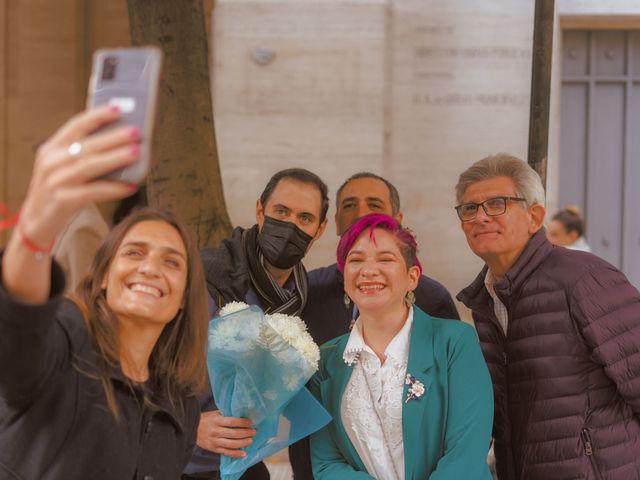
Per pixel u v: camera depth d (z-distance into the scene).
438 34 6.95
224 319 2.85
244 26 7.00
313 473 3.02
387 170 7.01
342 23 6.98
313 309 3.64
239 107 7.03
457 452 2.81
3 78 7.96
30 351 1.80
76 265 3.63
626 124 8.02
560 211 7.32
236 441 2.92
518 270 3.14
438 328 3.02
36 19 7.92
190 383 2.38
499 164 3.26
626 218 8.07
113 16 7.95
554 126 7.46
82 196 1.46
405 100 6.98
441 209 6.98
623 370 2.98
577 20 7.61
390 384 2.93
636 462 3.02
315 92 7.00
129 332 2.24
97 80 1.57
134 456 2.18
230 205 7.02
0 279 1.69
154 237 2.24
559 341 3.05
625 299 3.05
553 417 3.04
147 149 1.48
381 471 2.90
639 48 7.95
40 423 2.02
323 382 3.05
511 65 6.93
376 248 2.94
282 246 3.44
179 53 4.71
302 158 7.02
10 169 7.98
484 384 2.92
